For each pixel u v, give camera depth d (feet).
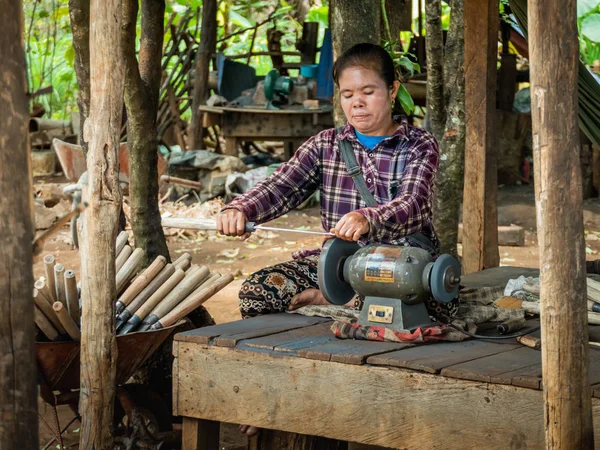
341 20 13.84
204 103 35.32
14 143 5.73
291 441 10.27
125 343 9.78
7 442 5.81
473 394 8.07
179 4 37.73
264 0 40.01
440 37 15.20
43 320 9.81
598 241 26.18
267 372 9.14
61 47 44.83
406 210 9.63
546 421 6.96
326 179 10.73
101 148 8.96
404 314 9.43
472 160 15.17
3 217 5.71
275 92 33.81
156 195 13.64
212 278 11.00
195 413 9.62
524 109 35.22
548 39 6.54
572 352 6.80
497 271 14.97
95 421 9.20
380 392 8.56
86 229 9.09
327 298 9.65
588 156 32.01
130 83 12.77
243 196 10.67
